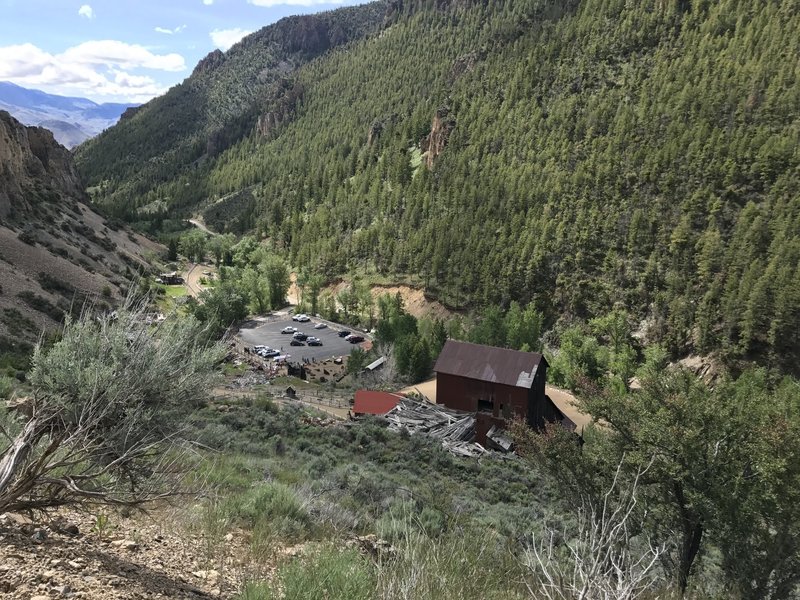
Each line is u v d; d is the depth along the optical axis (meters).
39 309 58.78
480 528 8.63
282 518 7.91
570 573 5.24
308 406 37.81
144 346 6.14
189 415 6.77
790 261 76.56
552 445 14.55
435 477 21.89
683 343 80.44
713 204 90.50
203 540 6.49
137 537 6.03
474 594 4.86
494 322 73.62
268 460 15.61
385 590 4.47
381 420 34.81
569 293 93.19
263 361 66.81
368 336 89.56
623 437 14.05
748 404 12.73
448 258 105.75
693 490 11.53
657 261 89.69
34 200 96.94
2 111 110.06
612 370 68.25
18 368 29.56
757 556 10.73
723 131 104.25
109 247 102.38
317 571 4.63
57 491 5.68
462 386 40.59
